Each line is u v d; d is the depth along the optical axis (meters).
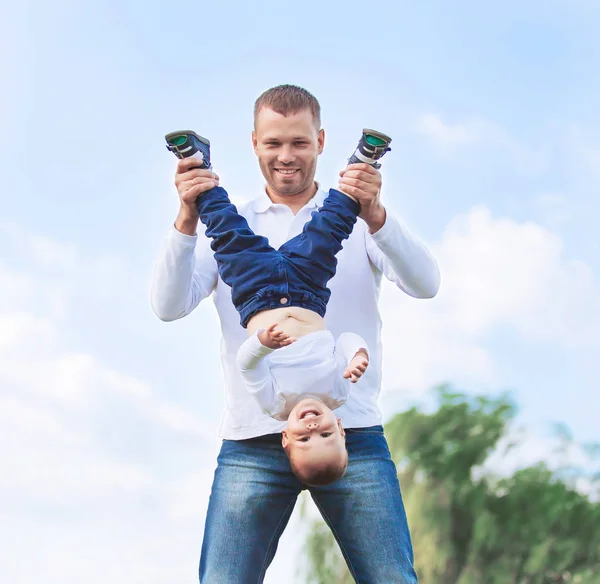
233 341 3.81
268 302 3.53
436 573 12.16
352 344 3.51
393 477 3.74
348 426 3.68
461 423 13.02
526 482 12.45
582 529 12.20
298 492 3.73
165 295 3.74
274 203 3.90
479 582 11.99
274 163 3.74
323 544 11.80
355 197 3.57
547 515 12.26
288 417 3.50
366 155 3.54
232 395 3.78
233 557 3.65
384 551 3.63
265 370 3.44
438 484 12.64
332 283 3.80
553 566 12.00
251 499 3.68
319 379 3.46
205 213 3.62
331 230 3.55
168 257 3.69
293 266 3.55
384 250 3.70
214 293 3.93
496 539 12.16
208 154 3.68
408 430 13.05
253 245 3.58
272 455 3.70
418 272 3.76
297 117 3.71
